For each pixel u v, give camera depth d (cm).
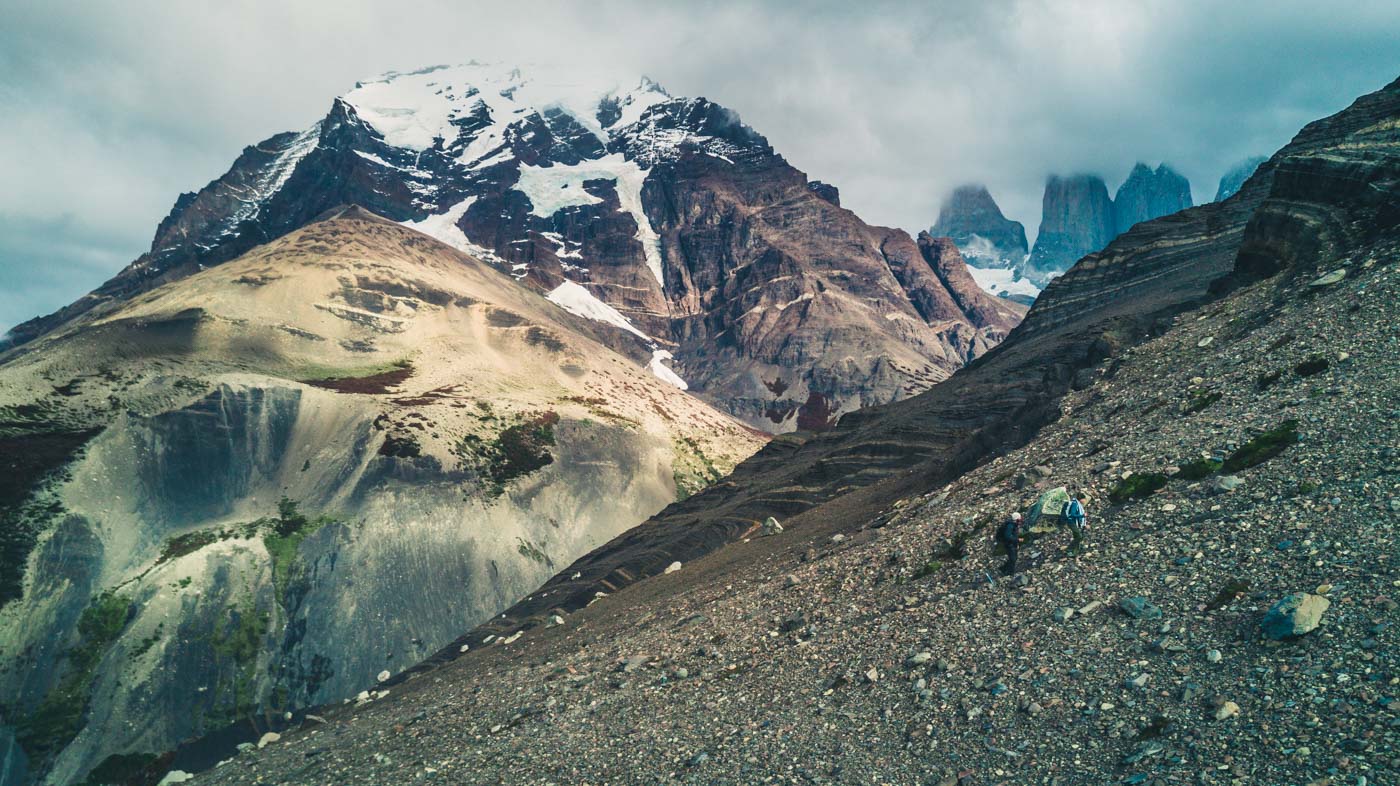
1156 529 2281
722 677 2748
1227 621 1805
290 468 18562
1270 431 2438
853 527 4725
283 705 13662
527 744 2750
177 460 17662
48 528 15062
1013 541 2458
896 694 2139
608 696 3000
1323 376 2636
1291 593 1772
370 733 3853
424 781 2709
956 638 2252
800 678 2484
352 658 14612
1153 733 1606
